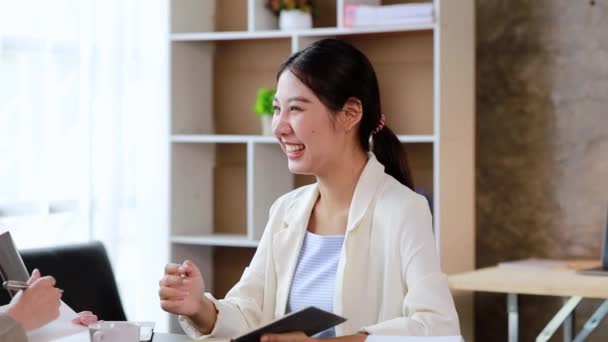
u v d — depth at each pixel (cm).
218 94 556
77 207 474
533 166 501
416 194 254
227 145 556
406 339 213
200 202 545
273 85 545
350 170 258
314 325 204
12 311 222
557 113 495
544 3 496
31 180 450
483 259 513
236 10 553
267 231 272
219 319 245
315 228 262
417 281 238
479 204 513
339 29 479
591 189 489
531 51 500
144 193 520
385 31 473
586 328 452
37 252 309
